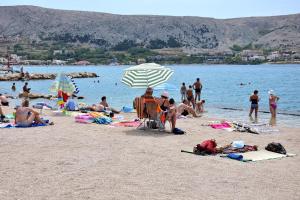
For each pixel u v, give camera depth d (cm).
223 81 7450
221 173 869
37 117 1609
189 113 2205
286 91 4894
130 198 689
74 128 1538
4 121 1684
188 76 10025
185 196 703
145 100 1512
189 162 970
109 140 1277
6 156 1027
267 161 1002
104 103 2284
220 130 1555
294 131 1596
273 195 718
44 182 787
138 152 1088
